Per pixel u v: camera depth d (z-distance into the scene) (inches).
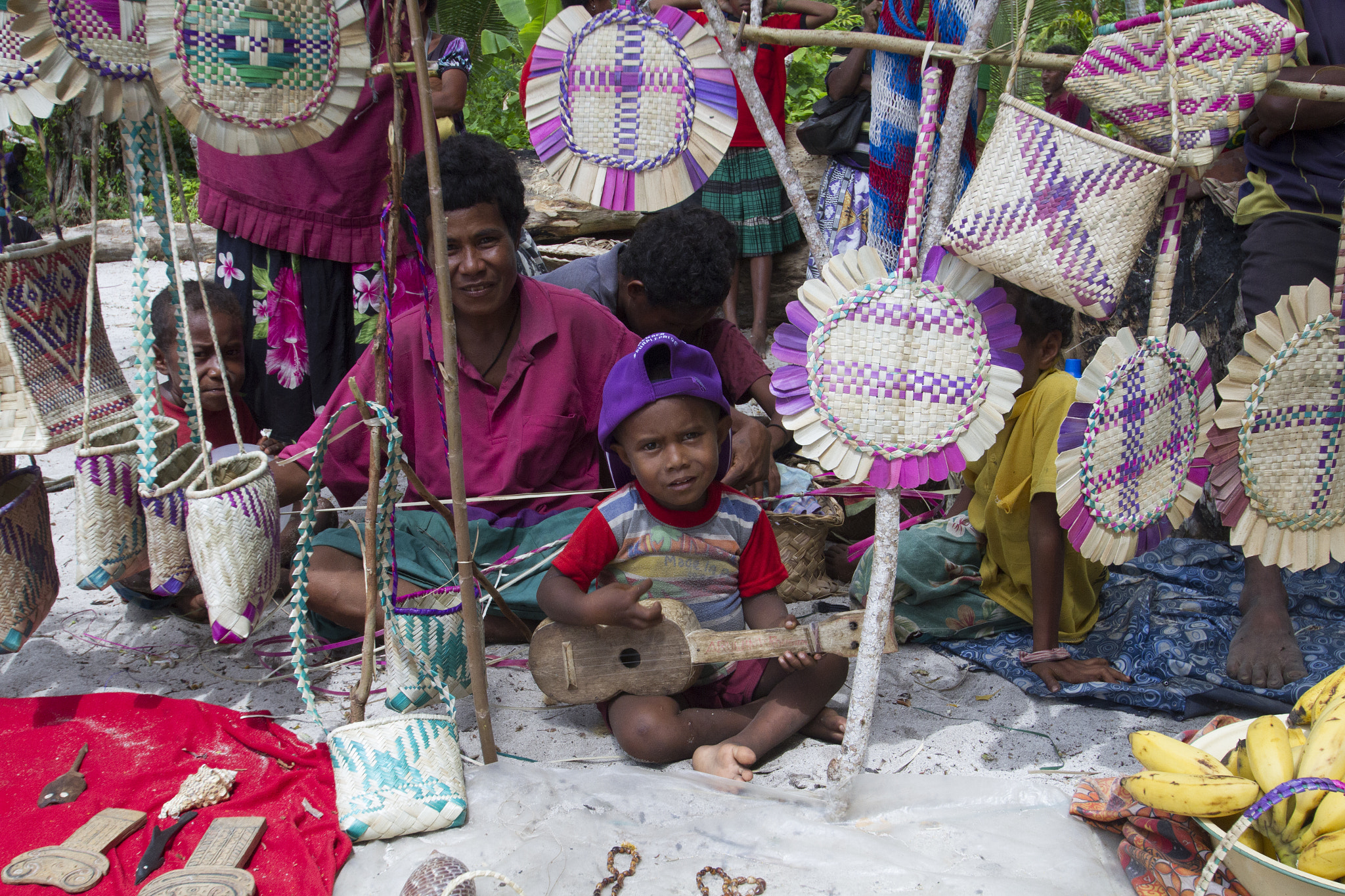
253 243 134.3
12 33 71.7
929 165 69.6
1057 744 89.3
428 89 71.7
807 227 75.0
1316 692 73.0
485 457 109.7
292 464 105.6
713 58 76.0
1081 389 69.8
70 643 107.0
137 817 75.7
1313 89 64.5
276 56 73.9
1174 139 62.9
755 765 86.9
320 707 95.8
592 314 111.4
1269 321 74.0
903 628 108.0
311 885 68.7
